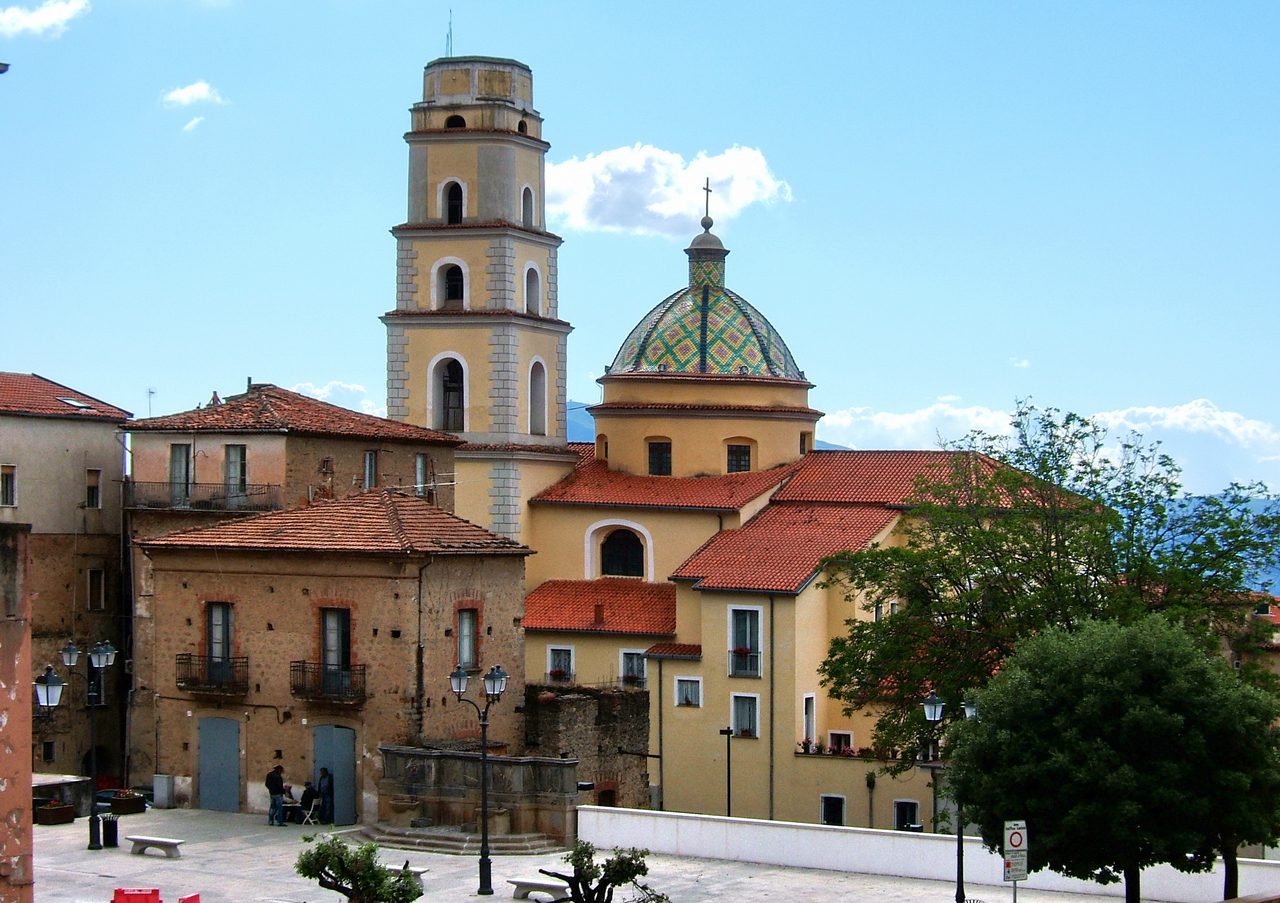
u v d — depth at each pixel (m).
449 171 90.81
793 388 91.50
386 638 59.03
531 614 85.69
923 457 88.25
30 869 27.50
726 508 85.88
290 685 60.25
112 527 77.06
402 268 90.94
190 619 62.09
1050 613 62.19
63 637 74.31
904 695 64.69
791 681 77.00
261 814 60.66
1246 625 64.06
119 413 77.75
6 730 27.11
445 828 56.44
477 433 89.69
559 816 55.91
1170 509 64.62
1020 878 42.59
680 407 89.69
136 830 57.44
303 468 70.06
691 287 94.31
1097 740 44.94
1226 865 46.66
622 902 48.38
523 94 92.19
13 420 73.25
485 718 49.59
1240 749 45.22
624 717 67.69
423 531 61.09
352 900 41.28
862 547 79.94
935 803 65.81
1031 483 66.25
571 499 89.06
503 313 89.06
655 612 84.50
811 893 50.72
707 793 78.25
